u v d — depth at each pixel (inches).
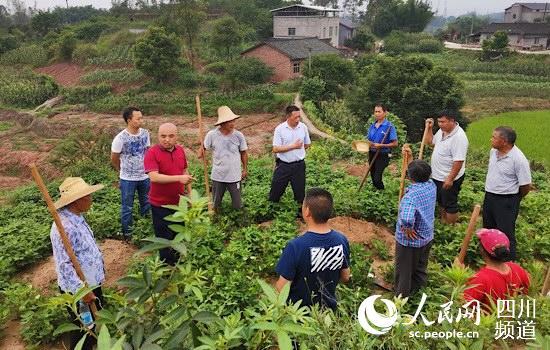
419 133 1107.9
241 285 215.9
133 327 110.0
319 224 148.1
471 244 259.3
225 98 1555.1
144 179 295.1
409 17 3609.7
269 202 321.7
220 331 112.5
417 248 200.4
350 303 191.3
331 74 1502.2
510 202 250.1
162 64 1667.1
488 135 1119.6
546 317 147.5
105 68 1993.1
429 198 197.0
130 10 3090.6
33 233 291.3
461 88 1088.2
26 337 196.7
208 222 110.9
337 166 502.3
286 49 1779.0
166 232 246.5
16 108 1704.0
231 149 289.0
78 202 173.6
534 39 3026.6
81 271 161.2
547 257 272.1
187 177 227.3
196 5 1983.3
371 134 345.7
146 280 110.3
